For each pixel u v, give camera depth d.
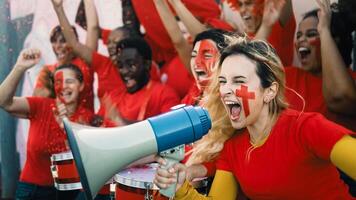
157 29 3.38
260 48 2.00
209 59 3.17
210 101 2.18
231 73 2.00
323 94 3.04
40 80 3.74
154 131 1.70
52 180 3.79
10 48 3.75
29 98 3.75
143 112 3.47
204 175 2.27
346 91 2.99
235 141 2.14
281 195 2.01
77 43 3.61
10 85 3.73
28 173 3.82
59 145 3.74
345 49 2.97
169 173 1.77
